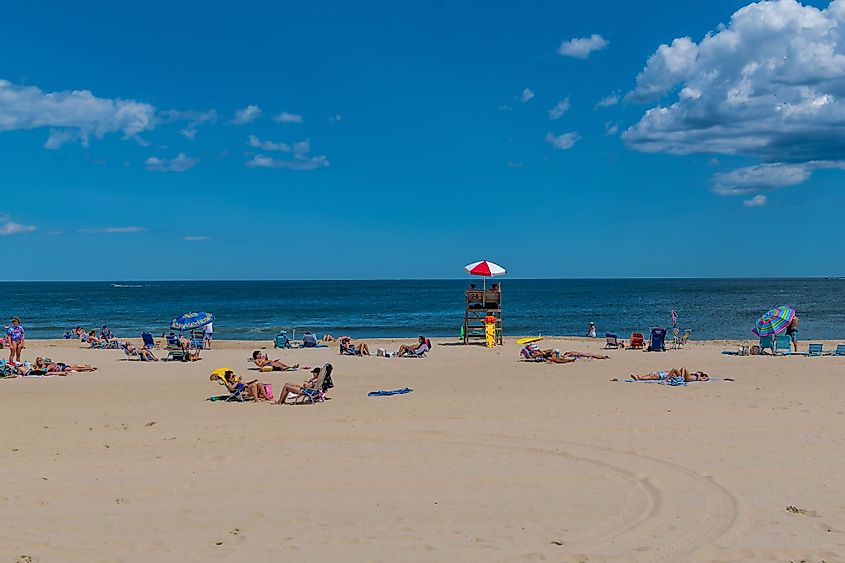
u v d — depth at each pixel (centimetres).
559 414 1249
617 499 766
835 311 6166
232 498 773
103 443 1048
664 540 637
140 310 7038
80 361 2281
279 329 4372
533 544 629
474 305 2939
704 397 1431
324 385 1446
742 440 1029
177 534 656
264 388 1463
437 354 2447
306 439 1070
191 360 2278
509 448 1003
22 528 670
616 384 1641
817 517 694
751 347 2409
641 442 1024
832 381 1670
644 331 4059
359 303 8544
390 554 605
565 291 13500
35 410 1350
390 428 1144
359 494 789
